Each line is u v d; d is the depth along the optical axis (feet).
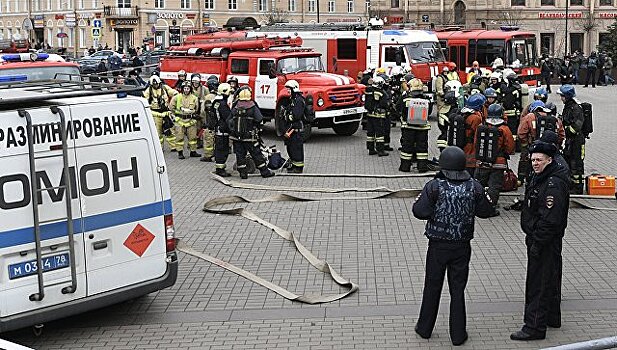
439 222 24.21
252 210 45.06
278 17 231.30
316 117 71.87
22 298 23.75
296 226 41.11
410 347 24.56
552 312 25.59
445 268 24.66
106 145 25.53
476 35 106.52
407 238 38.06
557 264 25.12
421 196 24.43
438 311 27.30
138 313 28.19
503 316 27.09
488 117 40.70
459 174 24.34
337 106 73.10
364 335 25.66
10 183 23.38
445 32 110.93
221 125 55.06
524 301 28.55
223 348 24.91
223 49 78.59
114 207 25.72
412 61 91.91
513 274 31.89
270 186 51.62
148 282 26.73
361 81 80.33
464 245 24.34
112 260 25.75
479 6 223.71
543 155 24.43
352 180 53.72
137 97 26.61
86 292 25.13
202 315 27.96
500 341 24.86
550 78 141.49
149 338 25.88
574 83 156.46
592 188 46.85
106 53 163.22
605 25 217.97
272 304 28.96
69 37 234.58
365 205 45.83
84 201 24.97
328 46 94.38
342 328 26.35
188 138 64.54
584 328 25.81
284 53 75.20
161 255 27.12
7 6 256.32
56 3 238.48
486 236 38.09
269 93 74.38
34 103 25.00
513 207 43.62
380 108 63.26
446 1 227.40
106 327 26.91
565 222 24.58
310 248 36.65
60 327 26.91
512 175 44.57
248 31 97.50
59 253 24.49
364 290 30.30
